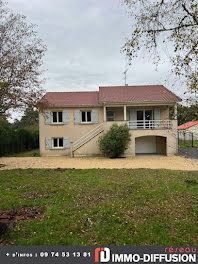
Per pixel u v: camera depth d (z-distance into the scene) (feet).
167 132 52.19
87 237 11.91
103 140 49.19
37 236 11.93
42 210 15.89
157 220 13.96
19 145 72.79
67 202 17.54
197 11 15.02
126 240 11.60
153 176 26.99
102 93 61.87
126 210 15.71
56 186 22.70
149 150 60.13
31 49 34.22
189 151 54.08
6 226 12.13
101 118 58.70
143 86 69.92
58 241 11.47
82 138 57.67
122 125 50.16
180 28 15.94
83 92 69.97
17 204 17.02
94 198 18.52
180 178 25.63
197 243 11.30
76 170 32.22
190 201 17.43
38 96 36.14
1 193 20.25
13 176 28.32
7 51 32.60
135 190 20.70
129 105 53.62
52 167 36.83
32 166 38.55
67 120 58.49
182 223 13.48
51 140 58.70
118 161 44.01
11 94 32.01
